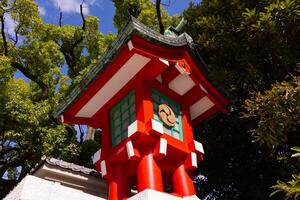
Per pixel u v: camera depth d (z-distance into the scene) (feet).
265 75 36.83
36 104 54.90
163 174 29.43
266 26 30.83
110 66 26.07
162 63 25.98
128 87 27.94
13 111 51.19
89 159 56.03
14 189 27.25
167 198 23.29
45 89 62.34
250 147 38.55
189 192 25.45
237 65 38.04
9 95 53.83
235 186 39.93
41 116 52.60
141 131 24.56
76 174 30.04
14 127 53.52
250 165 38.63
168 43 25.99
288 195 18.26
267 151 36.24
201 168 42.29
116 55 25.11
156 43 25.31
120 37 24.61
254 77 35.60
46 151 49.29
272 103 23.16
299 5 28.45
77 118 31.12
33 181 25.99
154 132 24.54
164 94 28.66
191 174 27.09
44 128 51.65
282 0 32.71
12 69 57.67
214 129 41.45
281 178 35.47
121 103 28.86
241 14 36.42
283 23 30.68
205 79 29.30
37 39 64.64
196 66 28.30
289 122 22.90
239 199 39.22
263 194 35.78
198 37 39.81
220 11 39.68
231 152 39.83
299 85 22.59
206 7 41.34
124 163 27.20
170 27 32.04
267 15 30.12
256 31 32.50
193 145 27.20
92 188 31.50
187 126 28.84
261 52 35.47
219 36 37.52
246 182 38.24
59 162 29.66
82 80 28.09
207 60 41.19
